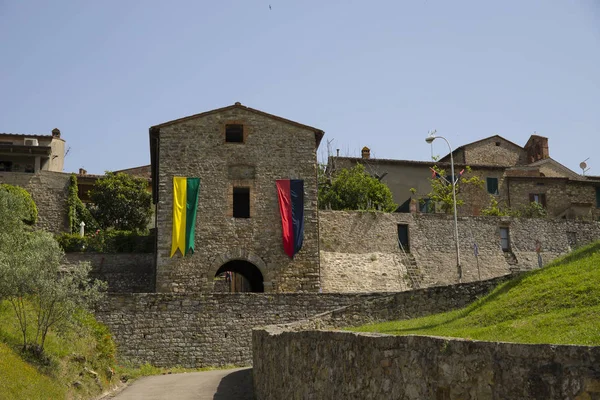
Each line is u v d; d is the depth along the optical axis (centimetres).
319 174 5788
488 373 683
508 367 657
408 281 4288
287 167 3909
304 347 1255
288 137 3953
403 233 4475
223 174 3850
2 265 2067
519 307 1551
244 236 3772
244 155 3891
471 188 5647
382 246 4375
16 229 2959
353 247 4309
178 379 2483
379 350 906
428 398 782
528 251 4681
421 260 4412
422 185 5719
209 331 2969
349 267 4212
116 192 5272
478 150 6381
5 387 1688
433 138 4272
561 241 4781
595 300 1379
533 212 5362
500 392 664
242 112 3947
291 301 3062
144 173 6606
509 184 5750
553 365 606
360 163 5666
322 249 4228
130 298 2936
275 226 3809
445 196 5253
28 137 5853
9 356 1916
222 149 3881
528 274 1900
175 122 3866
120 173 5547
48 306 2131
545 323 1280
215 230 3756
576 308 1359
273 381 1577
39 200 4959
